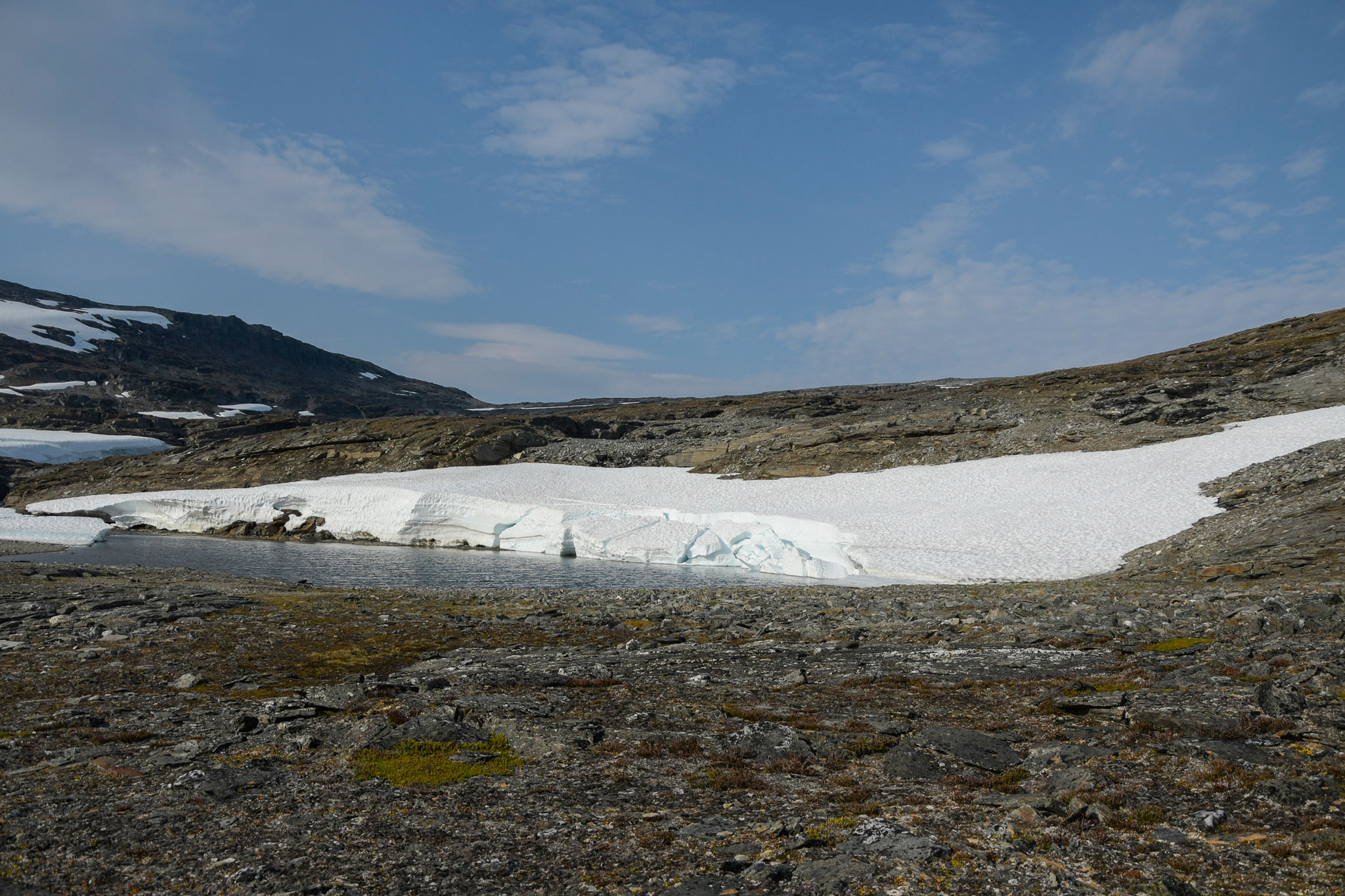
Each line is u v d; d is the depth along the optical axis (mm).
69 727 13742
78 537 61094
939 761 11383
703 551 49156
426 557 53781
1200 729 11680
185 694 16516
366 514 64812
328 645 22297
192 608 26500
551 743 12477
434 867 8281
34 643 21219
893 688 16281
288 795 10500
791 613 26969
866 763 11727
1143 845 8266
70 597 28391
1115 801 9273
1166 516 41438
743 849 8492
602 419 108750
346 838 9070
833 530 47594
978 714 13984
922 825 9000
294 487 71125
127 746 12656
